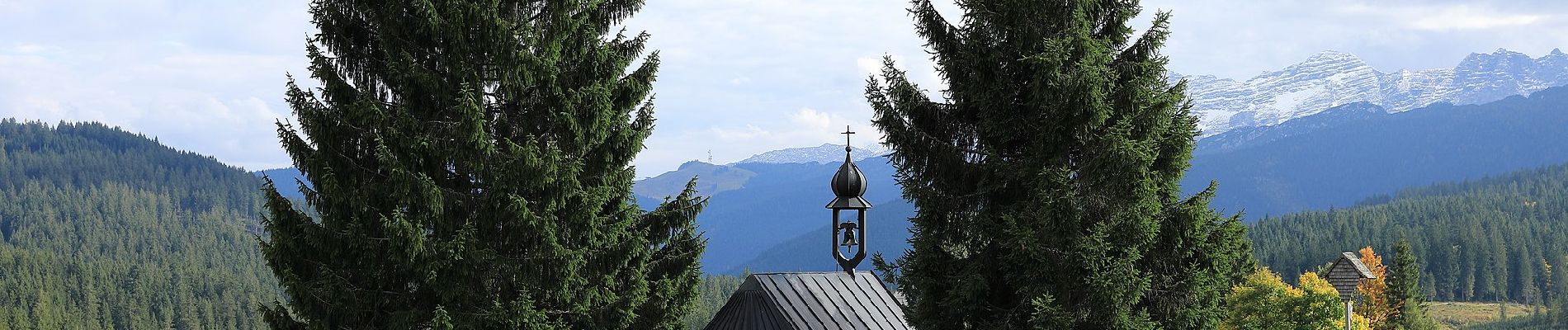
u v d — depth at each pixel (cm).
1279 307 7569
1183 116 2373
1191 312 2391
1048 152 2359
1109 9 2417
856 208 2994
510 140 2527
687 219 2841
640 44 2728
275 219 2569
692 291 2906
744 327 2542
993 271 2462
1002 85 2380
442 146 2567
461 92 2505
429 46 2614
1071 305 2373
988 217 2406
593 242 2647
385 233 2533
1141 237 2323
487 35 2548
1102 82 2289
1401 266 11325
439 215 2522
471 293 2573
